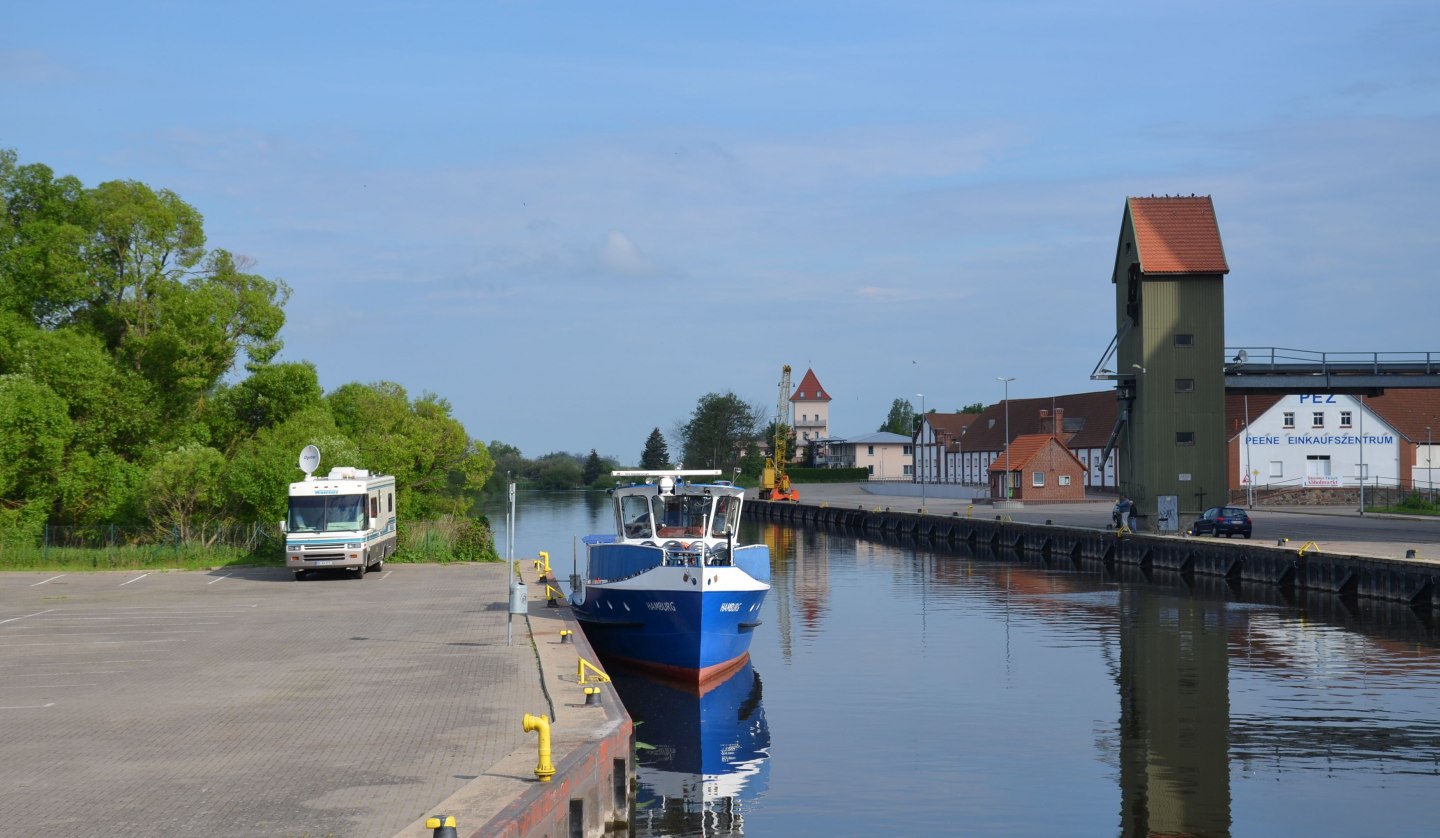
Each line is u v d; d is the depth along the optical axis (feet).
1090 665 100.89
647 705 85.92
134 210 190.70
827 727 78.54
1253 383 202.80
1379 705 83.61
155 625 92.38
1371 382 202.80
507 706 58.75
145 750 49.90
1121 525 203.62
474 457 192.65
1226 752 71.26
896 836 56.18
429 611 100.12
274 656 75.66
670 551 98.07
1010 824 58.03
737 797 62.49
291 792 43.11
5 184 201.36
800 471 586.04
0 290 188.14
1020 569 195.31
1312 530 209.97
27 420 159.74
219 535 157.69
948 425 531.91
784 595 157.48
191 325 181.98
